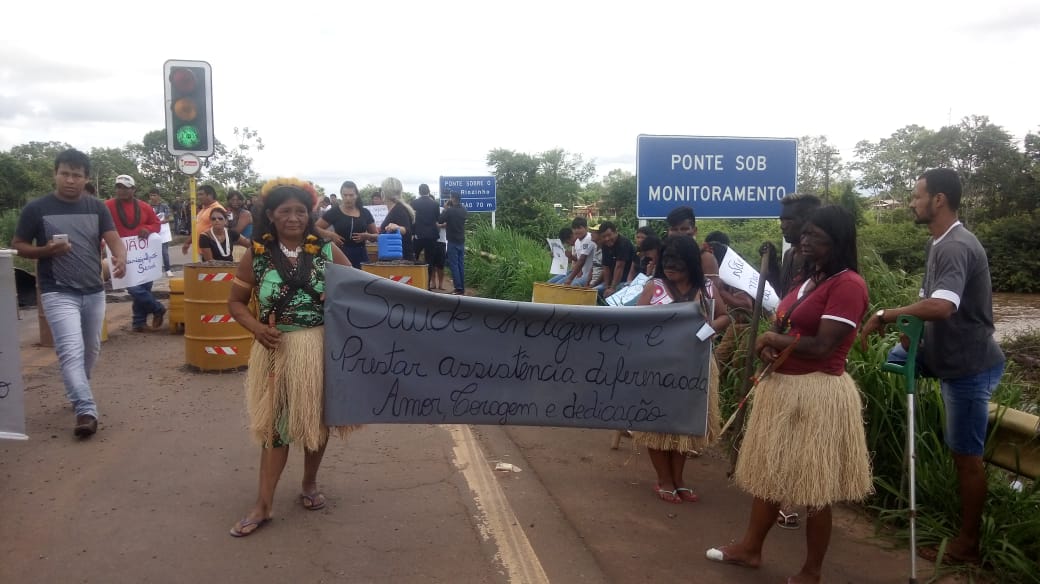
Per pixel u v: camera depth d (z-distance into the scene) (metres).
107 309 11.87
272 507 4.48
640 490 4.96
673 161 7.52
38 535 4.04
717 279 5.70
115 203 9.08
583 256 9.79
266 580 3.64
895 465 4.71
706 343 4.50
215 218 9.66
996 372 3.86
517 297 13.47
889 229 23.91
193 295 7.49
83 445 5.43
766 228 15.48
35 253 5.34
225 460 5.20
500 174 27.09
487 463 5.37
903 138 35.94
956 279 3.69
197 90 8.88
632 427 4.52
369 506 4.54
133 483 4.77
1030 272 25.41
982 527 4.02
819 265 3.45
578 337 4.45
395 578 3.70
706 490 5.00
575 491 4.91
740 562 3.90
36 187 39.22
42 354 8.39
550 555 3.99
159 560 3.80
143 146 44.31
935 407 4.66
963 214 32.44
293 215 4.06
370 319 4.21
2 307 4.49
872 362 4.89
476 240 18.61
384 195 12.97
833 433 3.39
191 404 6.49
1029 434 4.16
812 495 3.37
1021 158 32.50
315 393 4.09
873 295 6.48
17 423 4.58
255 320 4.07
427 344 4.32
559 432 6.20
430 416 4.38
